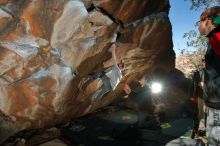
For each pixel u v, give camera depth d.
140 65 3.52
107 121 3.97
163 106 3.91
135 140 3.30
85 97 3.26
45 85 2.52
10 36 2.07
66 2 2.09
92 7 2.26
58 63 2.44
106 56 2.90
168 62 3.88
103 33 2.52
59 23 2.17
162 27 2.98
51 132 3.42
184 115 4.01
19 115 2.62
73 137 3.38
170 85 4.09
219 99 2.02
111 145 3.19
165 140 3.25
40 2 1.99
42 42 2.22
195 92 2.77
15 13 1.97
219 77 2.00
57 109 2.89
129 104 4.48
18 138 3.06
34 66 2.33
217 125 2.04
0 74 2.24
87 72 2.86
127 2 2.37
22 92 2.46
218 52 1.94
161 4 2.75
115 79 3.12
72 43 2.39
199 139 3.22
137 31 2.78
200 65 5.89
